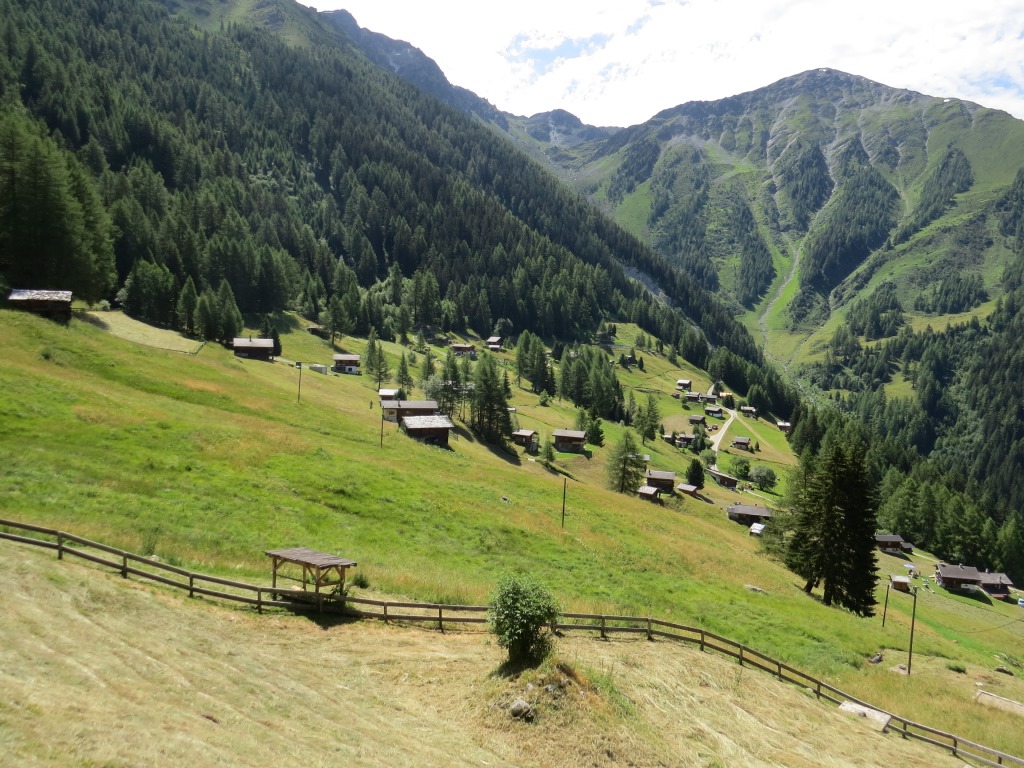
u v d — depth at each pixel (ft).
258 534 124.47
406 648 86.48
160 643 67.82
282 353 493.36
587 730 69.21
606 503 255.91
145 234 479.41
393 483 184.44
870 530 201.57
